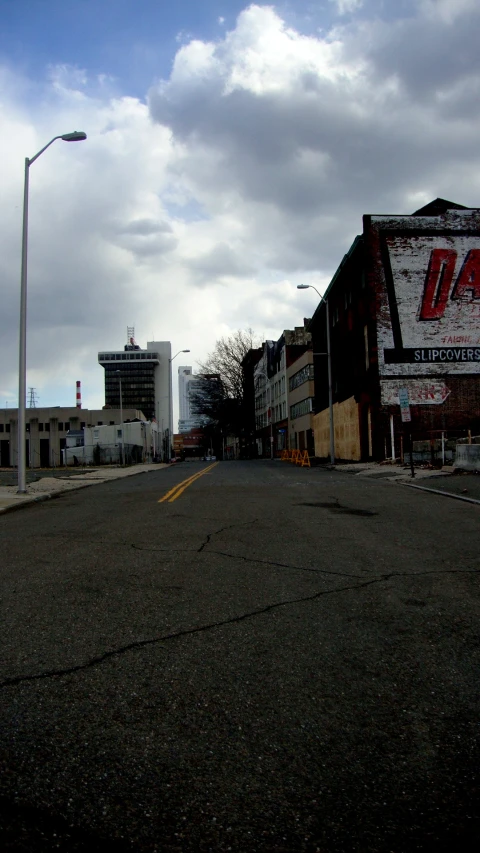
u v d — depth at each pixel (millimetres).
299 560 7043
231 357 85250
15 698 3350
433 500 13641
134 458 68125
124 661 3904
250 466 40438
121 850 2148
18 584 6121
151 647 4160
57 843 2184
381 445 32875
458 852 2129
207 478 24688
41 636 4418
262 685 3514
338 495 15297
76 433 88375
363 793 2469
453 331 33500
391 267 33656
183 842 2188
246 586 5852
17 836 2219
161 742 2869
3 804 2398
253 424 90750
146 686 3506
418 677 3611
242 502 13859
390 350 33312
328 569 6555
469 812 2344
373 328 33406
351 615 4875
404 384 33188
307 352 60031
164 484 21812
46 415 111625
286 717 3115
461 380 33312
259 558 7195
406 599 5336
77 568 6824
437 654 3986
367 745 2842
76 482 25281
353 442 38375
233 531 9359
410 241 33781
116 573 6512
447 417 33125
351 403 38750
